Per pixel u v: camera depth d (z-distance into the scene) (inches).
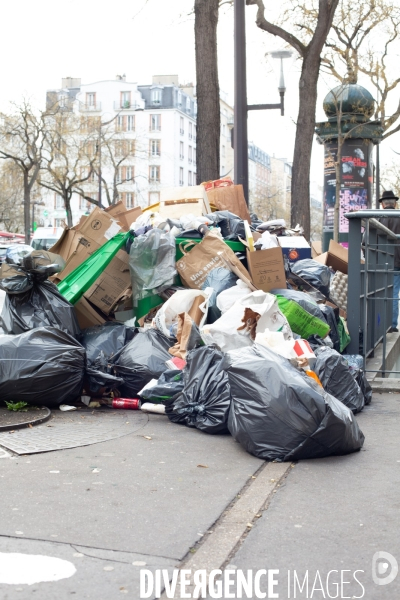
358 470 180.4
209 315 282.8
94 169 1948.8
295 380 189.5
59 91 3831.2
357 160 778.8
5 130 1793.8
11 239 2114.9
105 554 124.8
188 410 220.7
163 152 3690.9
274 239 336.8
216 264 296.7
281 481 170.2
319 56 690.8
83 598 109.2
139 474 172.6
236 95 457.4
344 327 319.9
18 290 260.7
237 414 195.5
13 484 162.7
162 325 269.3
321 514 147.6
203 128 532.7
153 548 127.9
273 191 4500.5
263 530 138.3
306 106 697.6
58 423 225.0
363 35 991.6
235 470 177.8
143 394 236.2
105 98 3740.2
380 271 322.3
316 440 185.3
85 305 290.2
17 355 235.1
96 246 305.4
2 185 2394.2
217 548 129.2
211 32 530.6
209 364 226.1
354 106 767.7
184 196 350.9
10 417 225.5
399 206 1130.0
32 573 116.9
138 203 3629.4
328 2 673.6
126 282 296.5
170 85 3715.6
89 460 183.9
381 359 343.0
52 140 1786.4
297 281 330.6
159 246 291.7
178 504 151.3
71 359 241.1
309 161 700.0
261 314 249.4
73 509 146.8
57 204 3774.6
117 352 266.7
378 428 228.7
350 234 302.0
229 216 344.5
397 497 158.9
